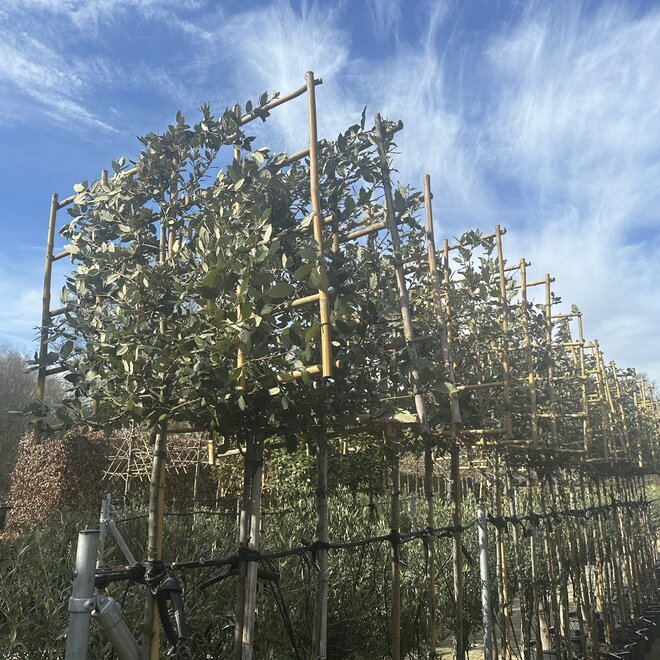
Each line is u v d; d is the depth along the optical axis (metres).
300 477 7.14
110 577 2.21
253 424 2.98
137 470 9.11
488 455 6.83
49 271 3.37
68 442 8.93
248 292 2.54
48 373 3.13
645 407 12.19
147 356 2.75
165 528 5.82
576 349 7.91
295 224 3.34
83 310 3.17
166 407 2.68
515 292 5.98
